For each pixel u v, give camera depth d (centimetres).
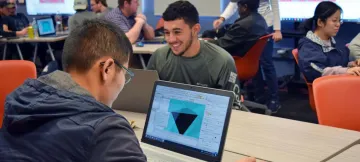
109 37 106
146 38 452
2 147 98
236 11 484
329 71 271
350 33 479
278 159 146
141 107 205
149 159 139
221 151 132
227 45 379
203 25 585
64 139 91
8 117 97
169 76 226
